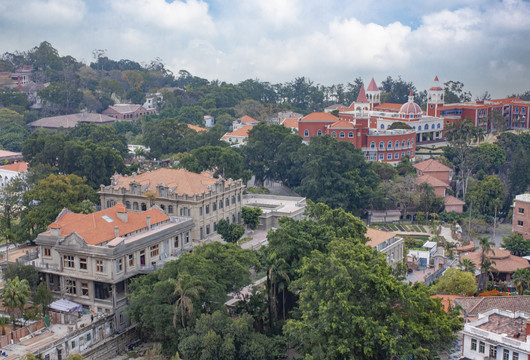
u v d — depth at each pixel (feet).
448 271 429.38
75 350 338.54
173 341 339.16
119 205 422.82
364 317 297.12
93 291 374.22
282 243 383.86
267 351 326.65
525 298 370.73
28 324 348.79
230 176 645.92
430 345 315.17
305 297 319.47
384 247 486.79
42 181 497.46
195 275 346.74
